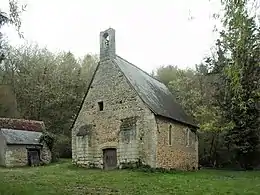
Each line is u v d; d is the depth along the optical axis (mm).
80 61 53906
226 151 35656
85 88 48125
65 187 14758
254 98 26453
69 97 45938
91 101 26422
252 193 14148
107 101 25422
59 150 39500
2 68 45312
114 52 26172
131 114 23875
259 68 23484
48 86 46094
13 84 45812
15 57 46469
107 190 14172
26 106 45938
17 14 12789
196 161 29438
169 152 24391
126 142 23469
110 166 24422
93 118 26031
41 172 21938
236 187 15875
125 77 24688
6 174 20344
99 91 26062
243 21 10625
